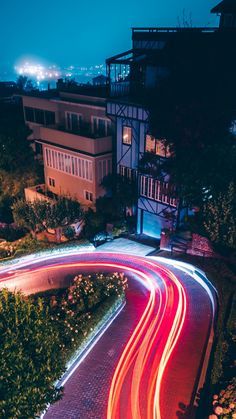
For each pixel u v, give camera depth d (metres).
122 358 19.17
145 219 33.97
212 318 22.05
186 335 20.70
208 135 26.14
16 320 14.50
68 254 31.53
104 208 35.12
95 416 16.02
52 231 37.50
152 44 33.66
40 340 14.72
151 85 30.81
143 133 30.42
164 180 30.11
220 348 17.97
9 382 13.07
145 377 17.95
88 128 37.03
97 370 18.42
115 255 30.72
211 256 28.08
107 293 23.53
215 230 24.09
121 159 33.75
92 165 34.41
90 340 20.42
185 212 31.22
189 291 24.81
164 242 30.50
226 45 27.98
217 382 16.56
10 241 35.31
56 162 38.78
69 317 20.56
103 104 34.88
